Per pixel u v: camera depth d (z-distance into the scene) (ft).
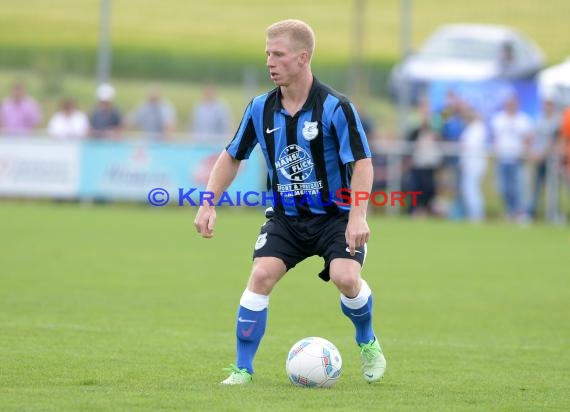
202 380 75.31
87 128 245.24
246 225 213.25
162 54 377.30
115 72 369.91
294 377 73.15
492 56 298.97
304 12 412.36
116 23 401.70
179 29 397.39
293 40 71.72
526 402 69.67
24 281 130.82
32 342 90.43
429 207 234.99
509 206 232.32
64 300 116.78
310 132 72.38
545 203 234.17
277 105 73.61
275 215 75.51
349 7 416.26
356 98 309.22
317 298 125.29
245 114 75.51
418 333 102.47
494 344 96.73
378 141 238.27
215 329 101.50
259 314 73.61
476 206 232.32
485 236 202.69
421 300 125.18
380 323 108.47
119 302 116.88
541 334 103.09
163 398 67.05
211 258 161.07
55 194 231.09
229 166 75.87
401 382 76.84
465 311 117.39
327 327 104.73
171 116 245.45
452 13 393.29
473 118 244.63
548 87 248.52
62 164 230.68
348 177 73.67
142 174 230.07
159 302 117.91
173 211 235.81
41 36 387.96
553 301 125.80
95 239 180.65
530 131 229.86
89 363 81.15
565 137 224.12
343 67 359.46
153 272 143.43
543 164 229.66
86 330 98.07
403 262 162.30
